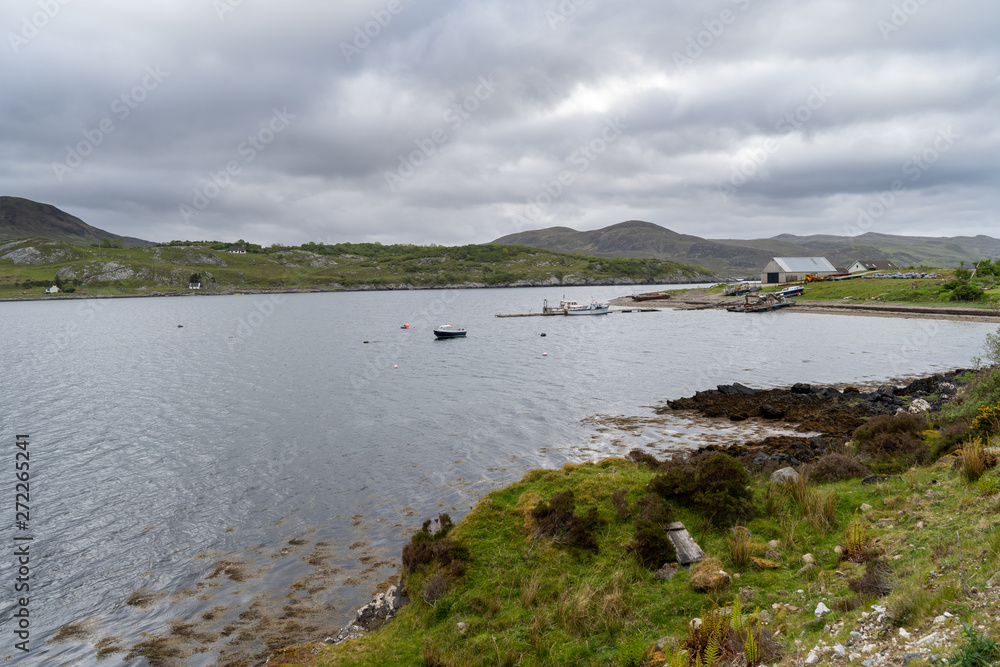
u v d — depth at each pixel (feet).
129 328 379.76
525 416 114.21
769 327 286.25
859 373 152.87
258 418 117.50
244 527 64.13
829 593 32.48
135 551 58.90
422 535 47.39
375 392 144.15
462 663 32.58
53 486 78.18
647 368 172.35
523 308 536.83
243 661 40.86
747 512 46.75
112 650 42.93
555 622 35.50
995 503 35.70
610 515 47.39
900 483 48.96
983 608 23.49
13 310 613.11
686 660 27.35
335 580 52.06
